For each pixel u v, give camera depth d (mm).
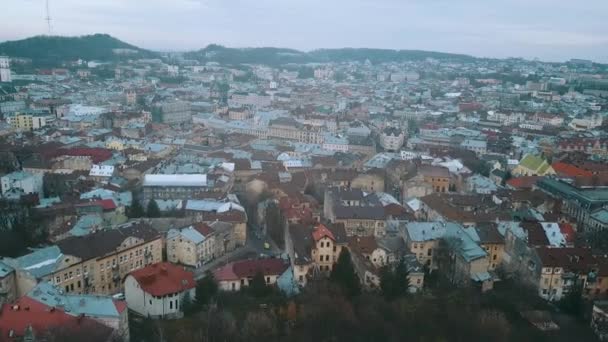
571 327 179250
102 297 158375
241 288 194875
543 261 196625
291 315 170750
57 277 181000
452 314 177750
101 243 198750
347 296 184250
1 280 171125
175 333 161000
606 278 197875
